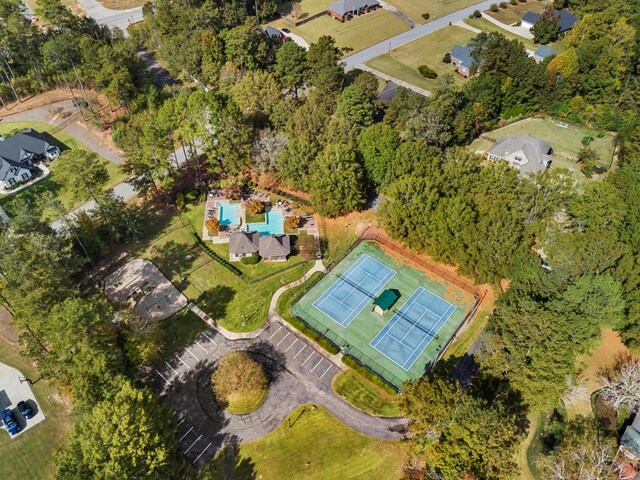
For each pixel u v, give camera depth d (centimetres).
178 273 8594
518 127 12388
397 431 6425
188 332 7656
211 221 9306
